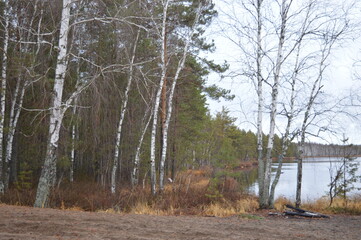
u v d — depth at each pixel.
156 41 16.12
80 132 18.17
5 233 5.25
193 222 7.56
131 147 20.38
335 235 6.61
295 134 12.91
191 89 20.78
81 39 13.04
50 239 4.95
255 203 13.15
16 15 13.16
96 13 11.87
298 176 12.98
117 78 14.70
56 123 10.58
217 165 18.80
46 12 13.44
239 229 6.78
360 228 7.82
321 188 25.58
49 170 10.35
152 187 13.32
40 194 10.12
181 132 23.53
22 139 17.17
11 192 13.41
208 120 29.08
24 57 12.19
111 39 13.80
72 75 14.53
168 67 15.39
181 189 14.79
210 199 13.16
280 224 8.08
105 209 11.09
